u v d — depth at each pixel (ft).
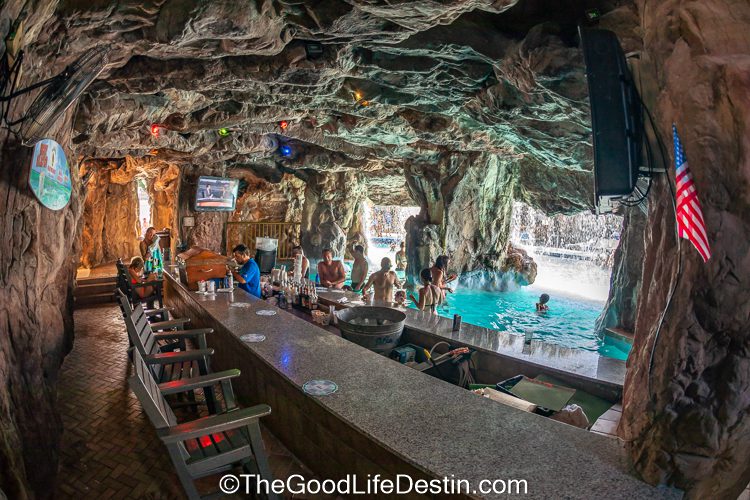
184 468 8.36
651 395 6.73
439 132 30.35
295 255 29.68
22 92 8.80
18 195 10.65
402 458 7.32
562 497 6.28
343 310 16.01
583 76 14.97
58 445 11.88
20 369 10.56
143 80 18.53
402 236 99.45
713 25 5.86
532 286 55.26
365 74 19.84
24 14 8.18
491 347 13.74
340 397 9.46
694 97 5.86
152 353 13.09
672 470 6.40
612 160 7.69
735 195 5.62
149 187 66.44
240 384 14.88
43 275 12.62
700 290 6.06
